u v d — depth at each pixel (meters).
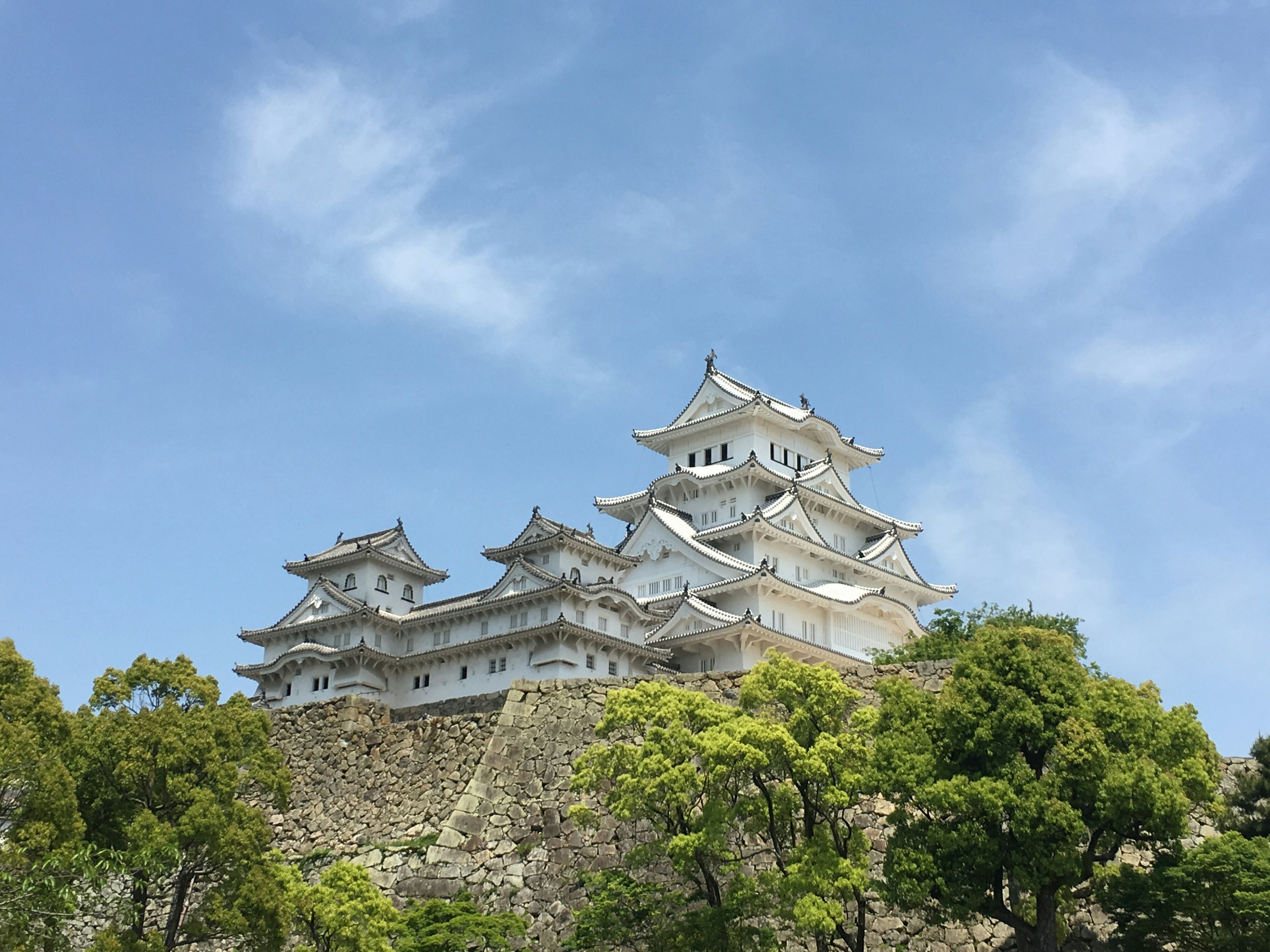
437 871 51.50
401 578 105.38
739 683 55.25
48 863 35.91
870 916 46.25
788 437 115.88
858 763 41.97
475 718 57.00
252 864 42.16
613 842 50.44
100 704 44.97
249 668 99.12
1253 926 38.50
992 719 39.97
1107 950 44.66
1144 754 38.97
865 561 109.25
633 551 104.81
